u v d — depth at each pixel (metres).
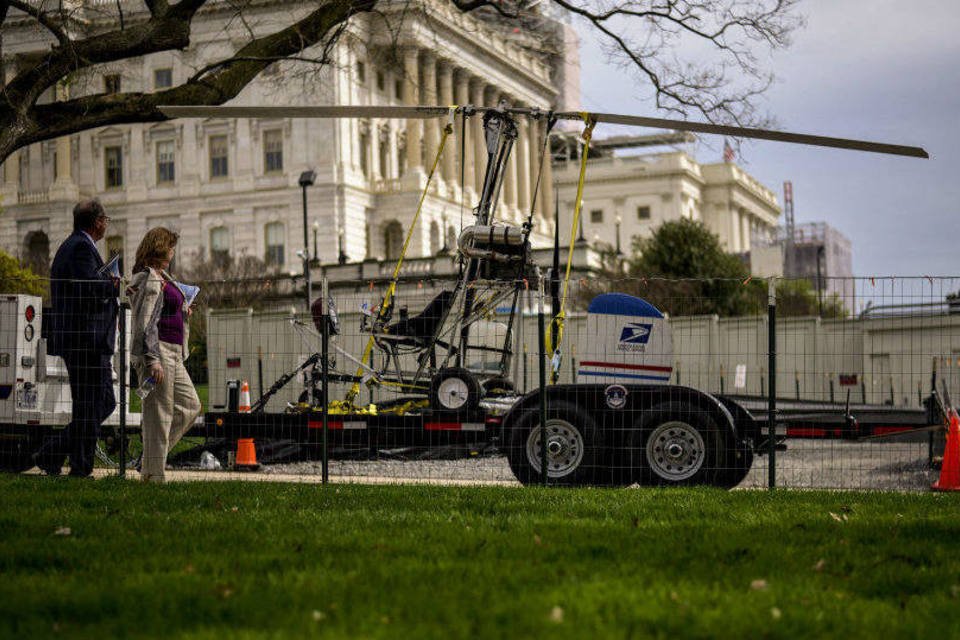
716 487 12.75
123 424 13.35
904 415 14.92
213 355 25.86
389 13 26.52
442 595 5.92
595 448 13.48
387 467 17.41
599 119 13.74
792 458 20.52
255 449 17.52
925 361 21.81
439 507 10.01
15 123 16.28
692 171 134.00
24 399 15.03
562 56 28.91
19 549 7.45
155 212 85.00
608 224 132.75
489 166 14.25
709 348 28.05
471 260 14.39
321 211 81.44
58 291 13.16
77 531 8.34
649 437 13.44
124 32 17.08
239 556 7.20
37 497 10.44
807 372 24.39
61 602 5.90
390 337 14.70
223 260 72.69
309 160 81.94
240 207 83.06
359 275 65.69
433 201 86.75
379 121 86.88
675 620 5.39
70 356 13.16
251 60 17.58
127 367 16.17
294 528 8.52
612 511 9.73
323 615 5.46
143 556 7.29
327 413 13.61
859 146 13.27
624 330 13.91
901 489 14.77
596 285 49.69
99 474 14.54
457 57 90.81
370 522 8.84
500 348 15.20
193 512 9.50
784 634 5.25
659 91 23.44
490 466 17.58
